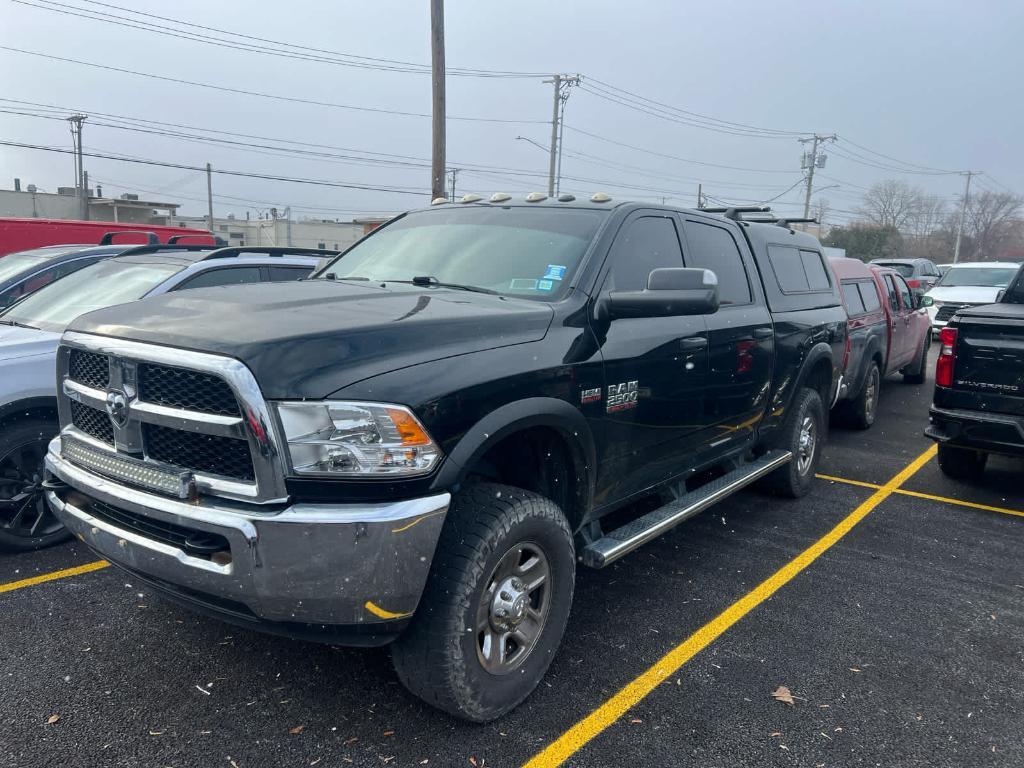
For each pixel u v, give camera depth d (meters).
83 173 51.69
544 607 3.22
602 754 2.88
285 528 2.43
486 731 3.00
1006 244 80.31
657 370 3.82
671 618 4.01
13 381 4.40
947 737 3.05
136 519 2.83
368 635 2.61
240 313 2.87
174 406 2.68
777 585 4.47
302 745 2.87
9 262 8.02
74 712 3.03
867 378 8.81
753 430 5.13
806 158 56.16
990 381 5.71
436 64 17.48
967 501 6.27
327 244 75.25
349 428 2.50
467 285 3.71
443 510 2.63
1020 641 3.87
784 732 3.05
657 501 5.74
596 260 3.65
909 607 4.23
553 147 37.81
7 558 4.55
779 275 5.57
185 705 3.10
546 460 3.39
